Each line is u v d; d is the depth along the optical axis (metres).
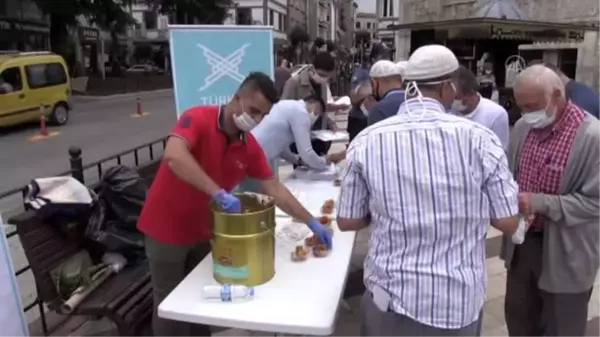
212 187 2.07
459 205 1.59
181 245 2.46
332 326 1.82
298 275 2.20
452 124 1.62
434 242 1.61
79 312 2.63
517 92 2.23
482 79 9.60
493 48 11.44
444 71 1.68
